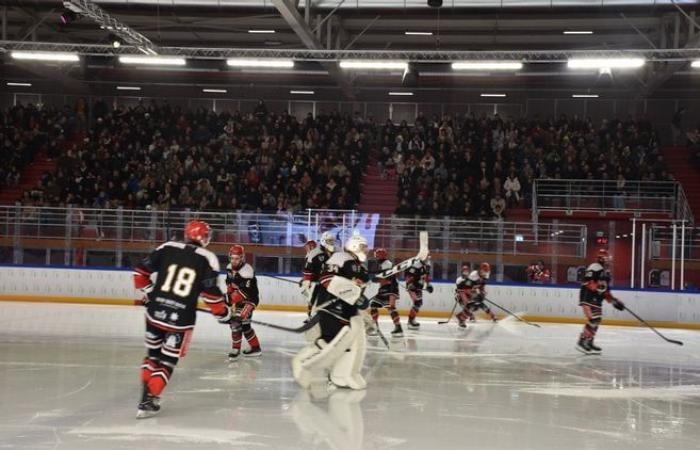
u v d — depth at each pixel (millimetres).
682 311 17891
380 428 6133
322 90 30609
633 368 10438
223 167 25141
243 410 6688
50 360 9672
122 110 28016
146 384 6309
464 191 23359
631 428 6477
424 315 18969
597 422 6676
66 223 20266
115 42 20000
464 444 5703
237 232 20000
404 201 23062
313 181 24547
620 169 24188
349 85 27391
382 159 26172
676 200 22703
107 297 19500
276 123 27234
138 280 6449
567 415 6949
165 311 6227
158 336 6324
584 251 19422
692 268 19234
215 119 27844
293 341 12094
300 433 5867
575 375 9578
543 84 29125
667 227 19438
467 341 13258
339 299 7789
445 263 19750
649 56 19531
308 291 9766
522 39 25547
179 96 31125
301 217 19922
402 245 19797
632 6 19625
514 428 6312
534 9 20078
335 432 5945
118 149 26406
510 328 16109
